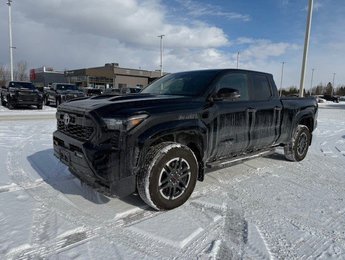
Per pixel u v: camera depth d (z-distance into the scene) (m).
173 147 3.32
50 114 15.56
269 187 4.30
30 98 18.92
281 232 2.97
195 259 2.49
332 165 5.69
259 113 4.62
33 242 2.67
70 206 3.45
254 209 3.50
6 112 16.67
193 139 3.64
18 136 7.98
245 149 4.59
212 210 3.45
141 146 3.08
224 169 5.20
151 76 72.75
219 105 3.97
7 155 5.73
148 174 3.16
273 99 5.03
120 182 3.06
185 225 3.06
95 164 2.98
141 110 3.16
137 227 3.00
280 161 5.94
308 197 3.93
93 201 3.61
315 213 3.43
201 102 3.77
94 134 3.06
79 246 2.63
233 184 4.39
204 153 3.78
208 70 4.41
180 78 4.48
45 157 5.61
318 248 2.69
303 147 6.00
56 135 3.80
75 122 3.39
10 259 2.41
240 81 4.47
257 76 4.81
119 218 3.19
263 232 2.96
